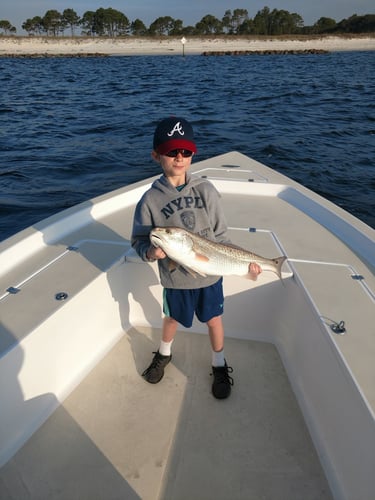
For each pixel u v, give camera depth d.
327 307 2.10
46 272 2.48
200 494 1.81
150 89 20.84
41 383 2.13
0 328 1.98
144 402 2.30
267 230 3.13
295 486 1.84
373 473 1.47
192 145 1.95
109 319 2.70
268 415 2.22
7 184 7.05
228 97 17.69
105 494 1.81
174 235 1.79
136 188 3.77
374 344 1.82
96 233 3.06
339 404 1.83
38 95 18.80
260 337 2.79
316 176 7.54
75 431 2.11
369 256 2.70
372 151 9.09
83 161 8.41
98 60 50.69
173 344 2.76
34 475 1.88
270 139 10.23
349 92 18.80
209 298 2.15
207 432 2.12
